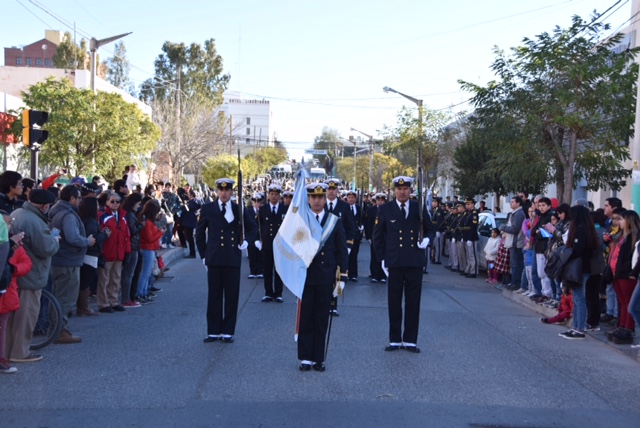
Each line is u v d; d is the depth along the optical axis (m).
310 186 8.11
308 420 6.07
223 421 5.99
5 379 7.18
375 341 9.40
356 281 15.93
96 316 10.77
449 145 33.91
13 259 7.39
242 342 9.14
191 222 20.19
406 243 8.72
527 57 16.41
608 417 6.46
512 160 16.64
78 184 11.05
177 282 14.98
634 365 8.56
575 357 8.88
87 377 7.30
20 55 87.06
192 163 43.41
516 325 11.08
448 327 10.66
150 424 5.89
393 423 6.05
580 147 18.34
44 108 21.52
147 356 8.24
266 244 12.54
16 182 9.13
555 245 10.59
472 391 7.12
